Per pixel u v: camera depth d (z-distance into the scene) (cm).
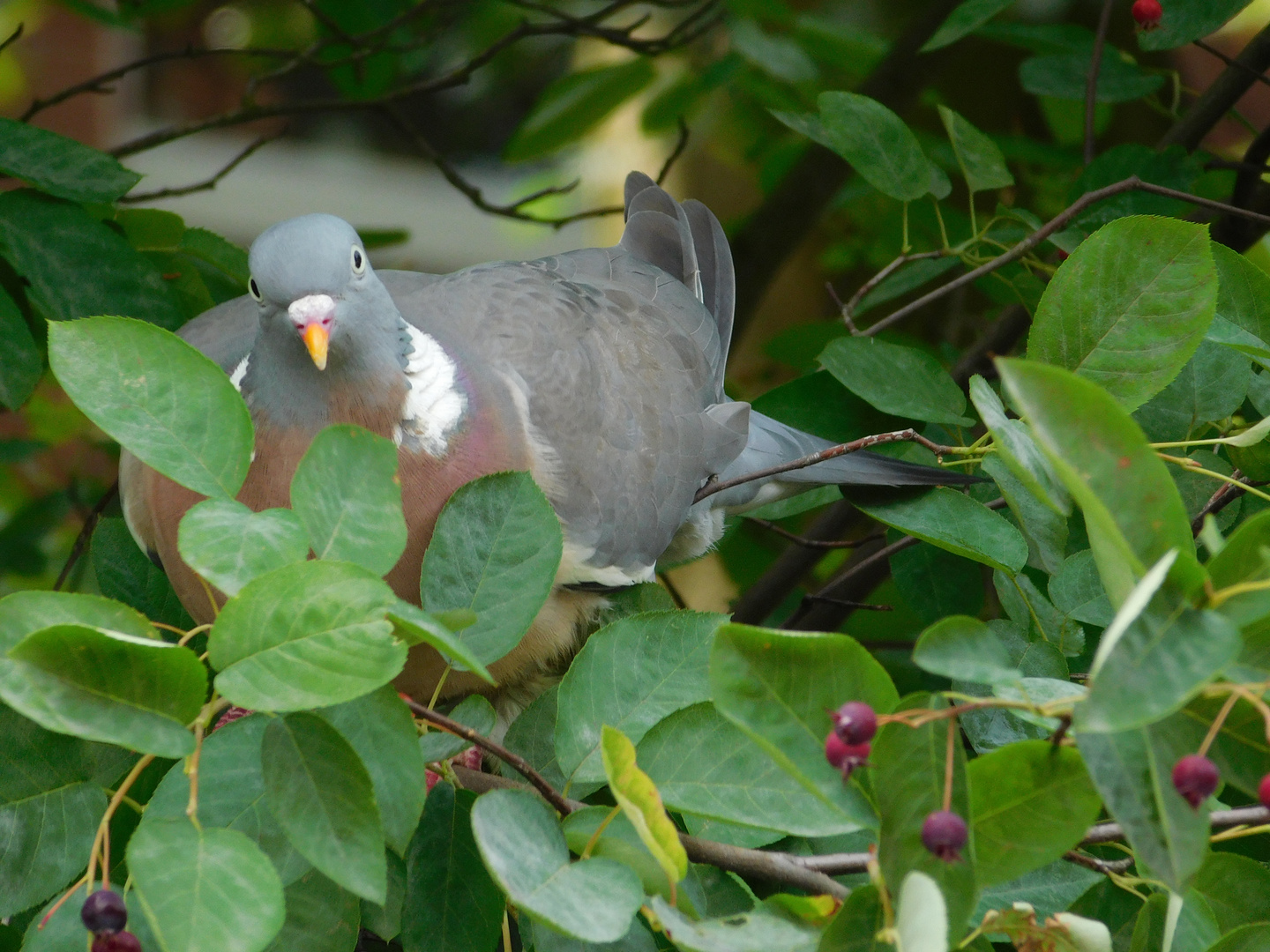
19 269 652
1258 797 347
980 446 564
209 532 373
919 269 854
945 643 343
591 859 369
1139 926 403
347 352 590
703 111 1281
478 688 721
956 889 345
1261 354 506
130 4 1073
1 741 409
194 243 773
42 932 378
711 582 1291
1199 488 593
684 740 411
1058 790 356
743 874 422
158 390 402
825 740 359
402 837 377
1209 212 884
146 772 436
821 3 1302
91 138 1978
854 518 935
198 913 328
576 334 737
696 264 896
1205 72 1451
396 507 399
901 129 732
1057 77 904
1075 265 500
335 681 349
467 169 2272
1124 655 318
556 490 687
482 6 1342
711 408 804
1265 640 347
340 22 1126
